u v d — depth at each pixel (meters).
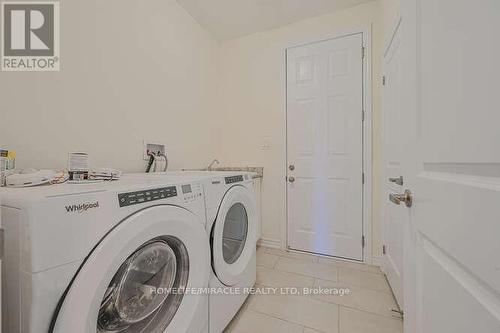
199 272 0.93
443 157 0.53
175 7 1.95
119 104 1.48
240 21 2.24
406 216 0.81
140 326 0.79
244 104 2.53
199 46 2.28
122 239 0.62
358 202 2.04
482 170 0.41
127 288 0.74
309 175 2.23
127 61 1.52
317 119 2.19
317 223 2.20
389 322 1.28
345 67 2.06
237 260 1.37
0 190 0.62
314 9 2.06
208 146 2.43
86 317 0.54
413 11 0.71
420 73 0.67
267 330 1.22
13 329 0.51
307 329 1.22
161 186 0.80
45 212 0.51
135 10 1.57
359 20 2.00
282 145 2.33
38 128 1.10
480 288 0.41
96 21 1.33
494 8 0.39
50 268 0.51
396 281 1.44
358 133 2.03
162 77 1.82
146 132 1.68
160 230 0.75
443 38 0.53
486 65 0.40
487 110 0.40
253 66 2.47
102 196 0.61
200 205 0.98
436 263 0.58
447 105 0.52
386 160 1.71
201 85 2.32
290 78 2.29
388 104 1.62
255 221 1.53
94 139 1.33
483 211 0.40
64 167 1.19
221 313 1.14
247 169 2.47
